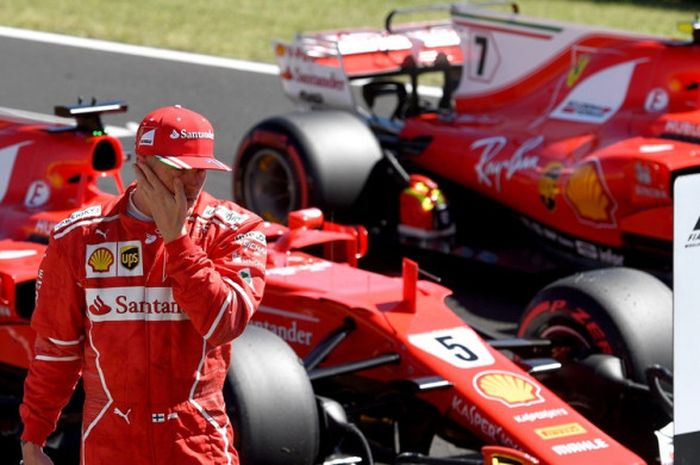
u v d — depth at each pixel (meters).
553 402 19.23
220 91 54.00
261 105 52.00
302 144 32.66
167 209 12.36
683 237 11.15
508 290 32.31
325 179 32.38
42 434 13.78
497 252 32.41
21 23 65.44
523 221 32.53
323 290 21.72
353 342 21.34
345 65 37.50
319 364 21.69
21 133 24.34
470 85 36.31
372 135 33.75
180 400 13.16
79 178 23.66
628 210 29.55
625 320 21.84
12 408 21.33
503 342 22.11
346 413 20.11
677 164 28.36
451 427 19.92
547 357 22.98
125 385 13.11
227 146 45.91
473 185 33.34
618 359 21.52
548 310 23.09
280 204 34.62
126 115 49.59
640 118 30.88
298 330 22.03
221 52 61.47
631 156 29.20
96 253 13.07
